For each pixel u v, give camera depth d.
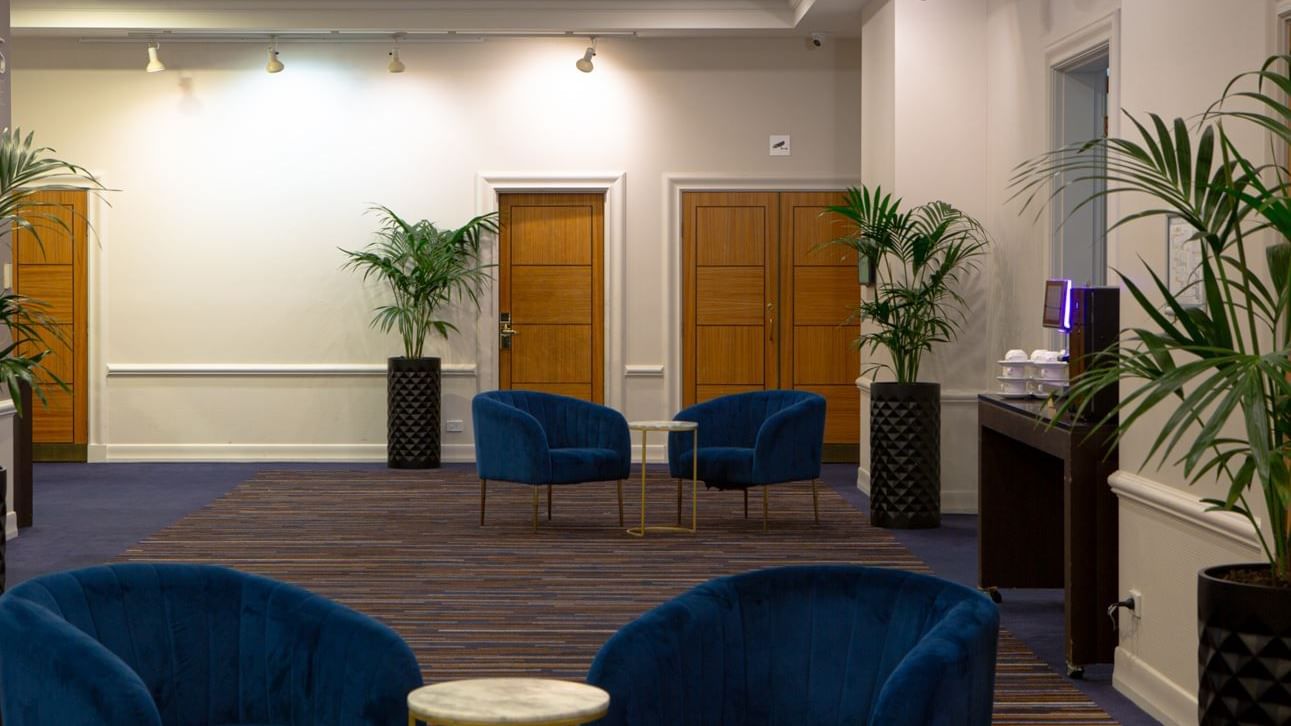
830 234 10.98
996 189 8.30
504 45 10.86
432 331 10.95
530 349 11.06
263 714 3.11
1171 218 4.22
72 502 8.86
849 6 9.43
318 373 10.95
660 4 10.20
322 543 7.40
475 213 10.90
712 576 6.57
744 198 10.97
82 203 10.88
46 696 2.64
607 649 2.81
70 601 2.98
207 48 10.83
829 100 10.91
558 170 10.89
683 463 7.80
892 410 7.97
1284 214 2.77
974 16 8.46
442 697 2.49
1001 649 5.23
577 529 7.86
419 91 10.86
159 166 10.87
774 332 11.01
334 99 10.86
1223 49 3.90
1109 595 4.80
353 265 10.92
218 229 10.91
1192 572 4.06
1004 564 5.98
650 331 11.00
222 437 11.01
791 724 2.99
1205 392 2.64
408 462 10.43
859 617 3.01
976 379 8.53
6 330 7.62
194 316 10.94
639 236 10.95
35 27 10.13
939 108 8.47
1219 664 3.01
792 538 7.62
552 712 2.38
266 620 3.13
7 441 7.56
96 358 10.93
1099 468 4.80
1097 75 7.36
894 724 2.52
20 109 10.82
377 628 2.98
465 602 5.99
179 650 3.11
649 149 10.91
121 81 10.82
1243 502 3.44
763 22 10.23
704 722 2.93
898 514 7.95
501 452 7.80
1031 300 7.68
